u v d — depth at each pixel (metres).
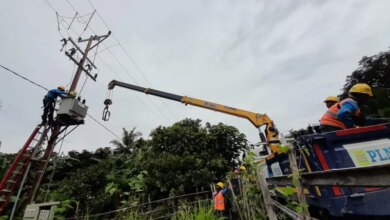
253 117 9.59
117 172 15.12
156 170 14.51
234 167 16.30
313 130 4.25
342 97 19.53
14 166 7.61
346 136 2.79
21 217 7.60
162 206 11.13
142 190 13.63
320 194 2.98
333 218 2.99
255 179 3.74
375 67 19.58
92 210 12.30
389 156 2.58
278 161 4.18
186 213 5.91
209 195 12.46
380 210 2.42
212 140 16.64
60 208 9.97
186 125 18.66
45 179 13.35
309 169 3.08
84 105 9.97
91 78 11.44
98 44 12.05
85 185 13.12
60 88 9.70
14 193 8.75
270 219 2.98
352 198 2.60
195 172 13.83
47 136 9.02
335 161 2.73
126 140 24.69
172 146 16.53
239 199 5.86
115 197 13.52
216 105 10.55
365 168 1.25
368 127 2.75
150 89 12.02
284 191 2.27
